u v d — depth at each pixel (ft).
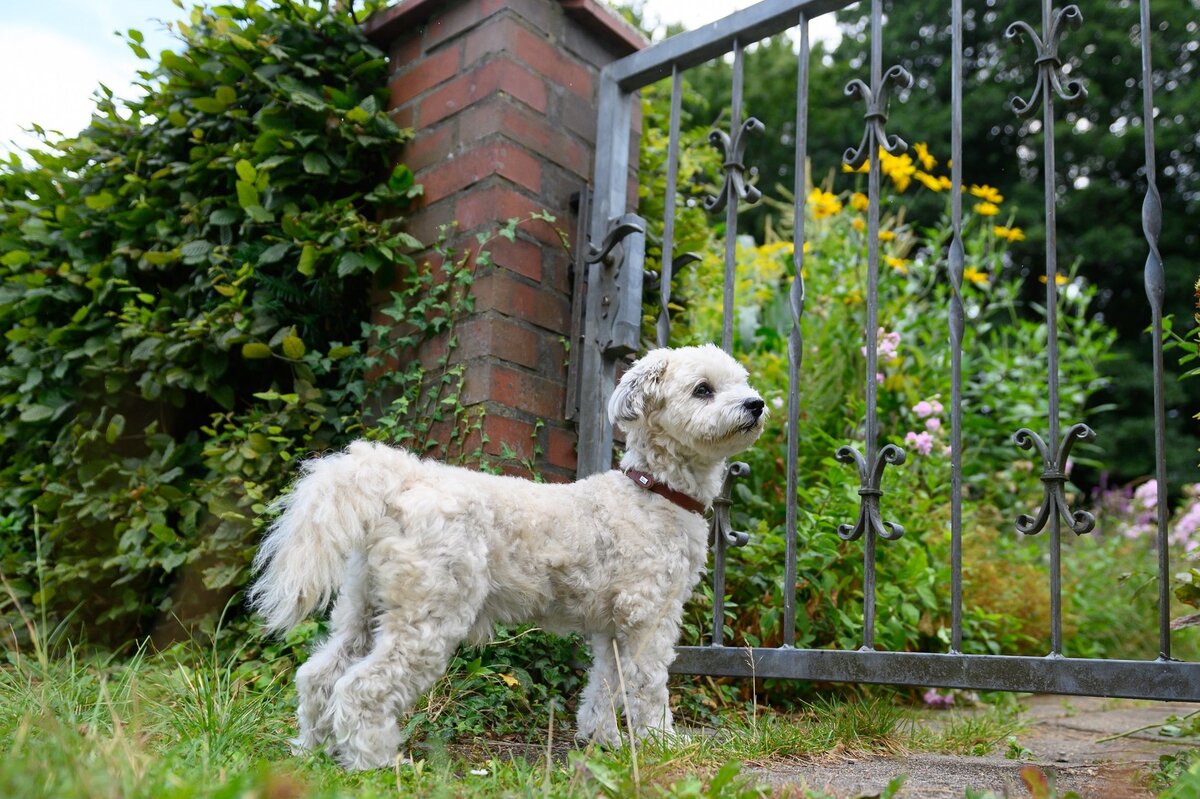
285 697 8.91
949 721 11.82
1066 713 13.93
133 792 4.81
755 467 14.03
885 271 18.72
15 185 14.07
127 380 12.33
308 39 12.10
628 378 9.08
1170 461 36.29
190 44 12.23
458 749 8.39
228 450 10.92
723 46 10.98
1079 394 19.11
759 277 20.52
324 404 11.61
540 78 11.47
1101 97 42.19
